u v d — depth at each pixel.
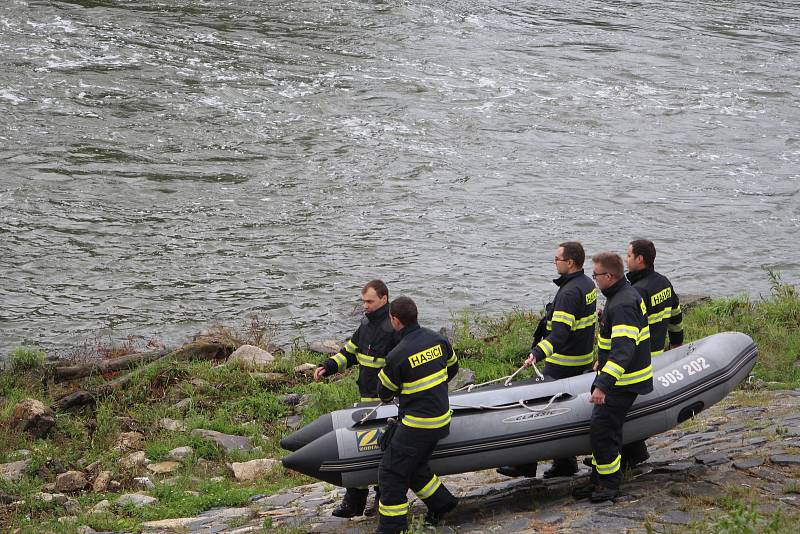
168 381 20.86
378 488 12.79
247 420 18.95
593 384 11.49
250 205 35.75
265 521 13.12
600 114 47.03
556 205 36.75
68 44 51.94
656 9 67.44
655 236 34.00
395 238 33.28
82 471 16.48
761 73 53.62
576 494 12.14
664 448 14.43
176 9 60.25
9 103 43.69
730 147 43.47
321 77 50.09
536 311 27.23
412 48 55.69
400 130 43.97
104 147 40.09
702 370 13.03
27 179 36.69
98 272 29.88
